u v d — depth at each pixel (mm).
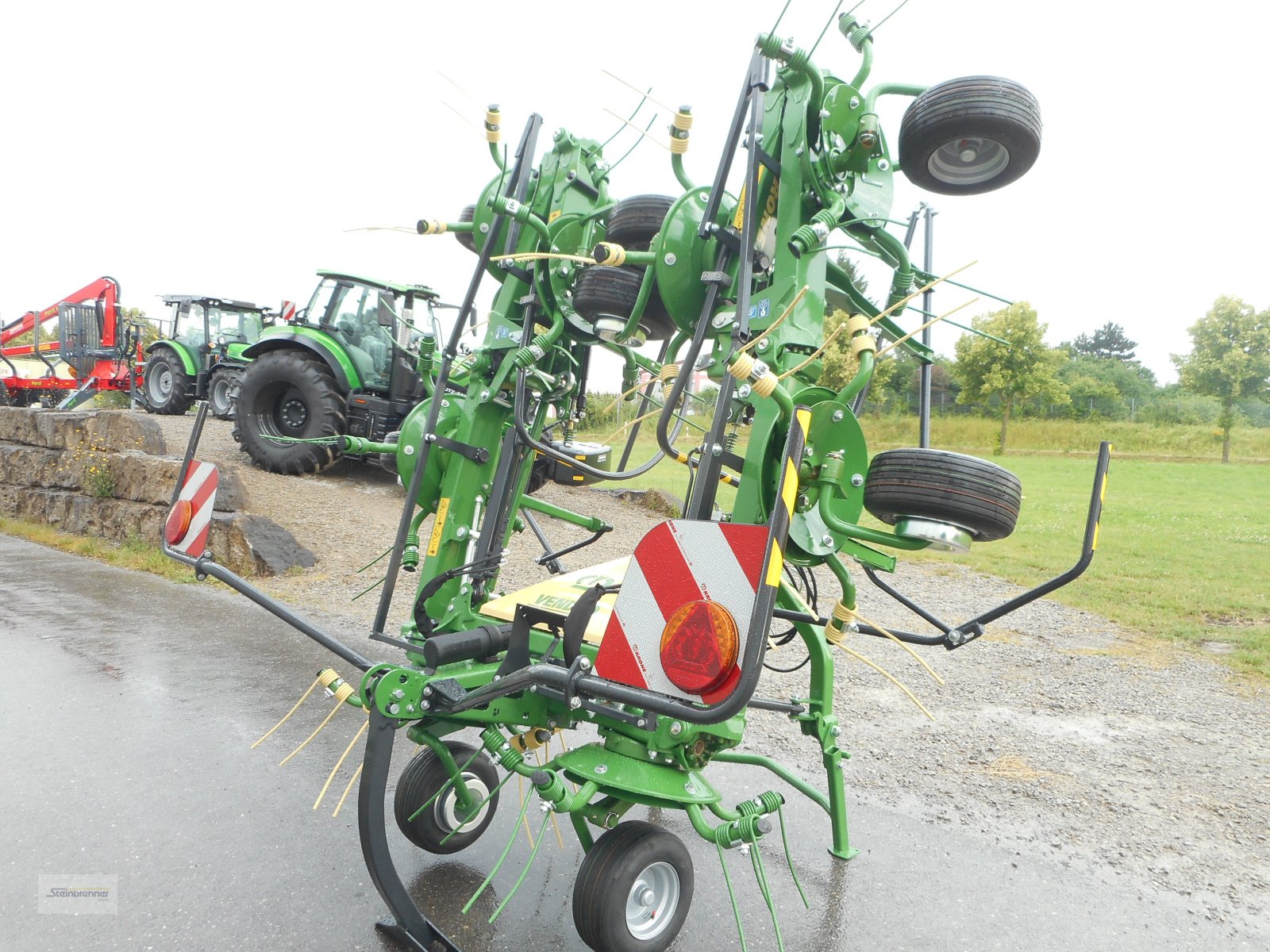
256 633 6723
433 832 3447
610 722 2963
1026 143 2867
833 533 2963
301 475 12039
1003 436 34844
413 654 3695
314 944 2871
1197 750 5375
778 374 2938
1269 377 36250
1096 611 9414
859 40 3131
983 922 3326
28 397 21812
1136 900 3561
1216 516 16969
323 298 12508
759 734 5336
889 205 3398
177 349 17266
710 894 3420
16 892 3100
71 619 6887
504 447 3760
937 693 6367
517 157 3693
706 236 3047
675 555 2414
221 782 4125
